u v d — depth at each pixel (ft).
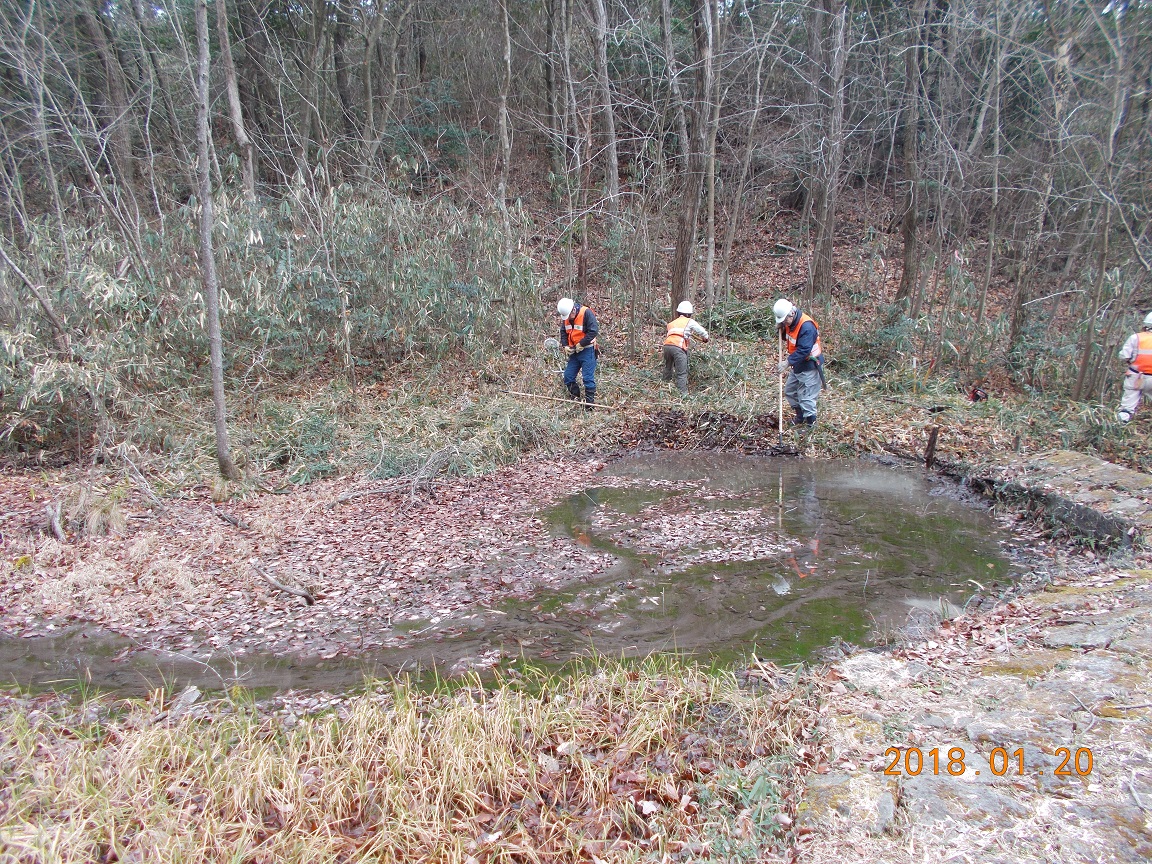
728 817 9.82
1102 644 13.08
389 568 19.60
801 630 15.69
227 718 12.65
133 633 16.46
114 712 13.21
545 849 9.50
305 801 10.43
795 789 10.12
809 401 30.14
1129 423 27.35
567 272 46.14
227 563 19.74
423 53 67.77
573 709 12.51
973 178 40.86
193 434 28.53
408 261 36.24
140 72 47.85
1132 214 30.83
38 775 10.57
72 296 28.22
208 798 10.37
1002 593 17.15
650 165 53.11
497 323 39.01
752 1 60.59
